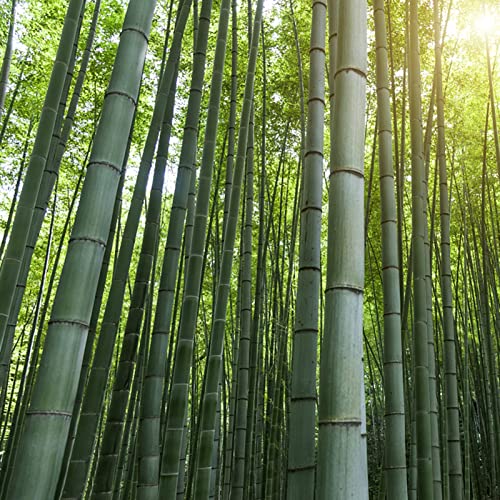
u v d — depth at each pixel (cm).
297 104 662
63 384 159
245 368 438
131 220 316
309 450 191
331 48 230
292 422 198
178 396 309
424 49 583
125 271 306
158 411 295
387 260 298
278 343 591
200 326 792
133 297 310
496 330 616
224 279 369
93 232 170
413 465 391
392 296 292
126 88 182
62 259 827
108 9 723
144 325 470
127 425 486
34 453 152
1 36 648
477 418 736
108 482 281
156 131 332
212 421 344
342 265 152
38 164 340
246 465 494
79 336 164
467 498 534
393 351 285
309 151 244
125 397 295
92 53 704
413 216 344
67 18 352
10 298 324
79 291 166
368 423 930
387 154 313
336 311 149
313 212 232
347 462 136
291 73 667
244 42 702
